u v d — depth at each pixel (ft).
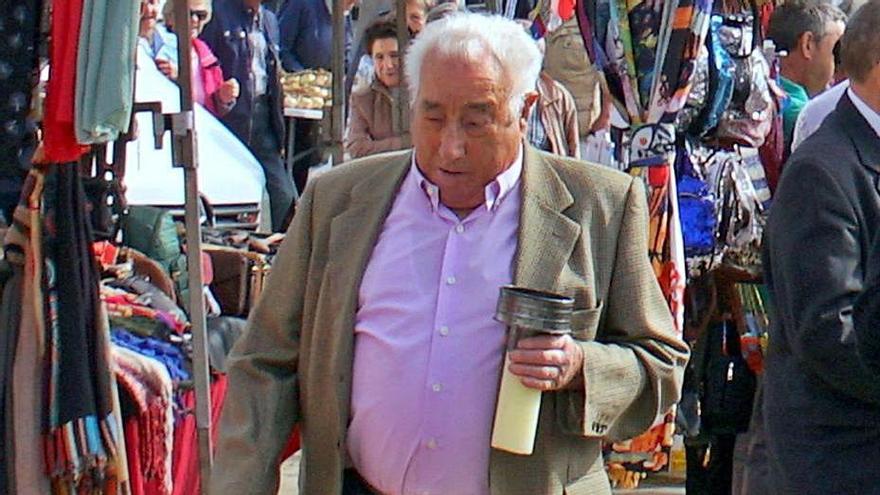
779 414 13.89
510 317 11.26
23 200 17.48
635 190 12.23
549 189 12.01
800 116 20.40
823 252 13.35
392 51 26.84
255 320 12.63
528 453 11.43
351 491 12.22
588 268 11.93
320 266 12.34
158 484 18.85
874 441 13.38
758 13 23.26
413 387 11.78
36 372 17.56
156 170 23.26
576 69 26.61
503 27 11.65
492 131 11.57
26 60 17.38
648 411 12.21
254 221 25.77
